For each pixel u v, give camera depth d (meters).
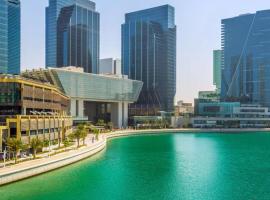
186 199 78.50
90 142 165.50
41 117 131.88
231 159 138.75
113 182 93.38
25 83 131.50
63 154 117.44
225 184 92.62
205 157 144.38
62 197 77.62
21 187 82.62
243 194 82.88
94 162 124.44
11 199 73.88
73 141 160.50
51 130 144.25
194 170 112.94
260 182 95.44
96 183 91.38
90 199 77.25
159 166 119.75
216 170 113.06
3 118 118.25
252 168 117.19
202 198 79.62
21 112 129.12
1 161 98.44
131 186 89.44
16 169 86.88
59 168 106.94
